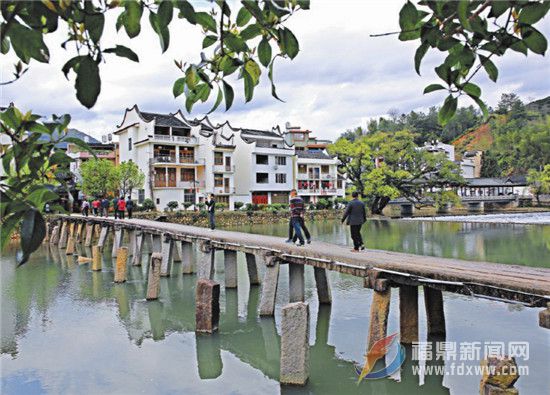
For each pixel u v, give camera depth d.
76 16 1.02
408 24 1.20
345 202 45.22
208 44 1.40
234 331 9.39
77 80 1.03
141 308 11.35
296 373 6.34
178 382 6.80
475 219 36.81
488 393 4.22
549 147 58.59
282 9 1.15
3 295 12.80
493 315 9.48
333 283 13.54
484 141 79.94
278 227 34.12
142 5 1.10
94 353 8.09
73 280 14.99
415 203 42.62
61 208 1.29
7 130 1.15
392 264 6.98
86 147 1.26
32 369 7.37
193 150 38.47
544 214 41.88
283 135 51.06
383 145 39.06
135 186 32.22
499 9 1.16
